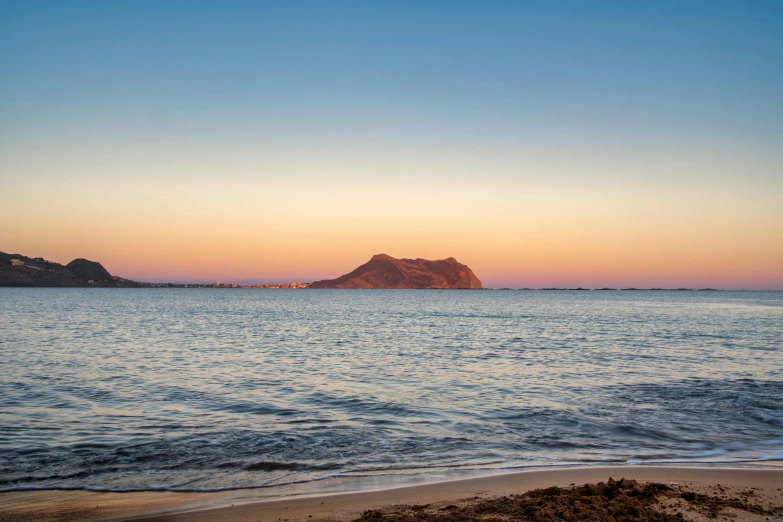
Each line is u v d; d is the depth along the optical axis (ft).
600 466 36.11
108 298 511.81
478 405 55.06
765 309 335.26
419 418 49.73
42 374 73.36
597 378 71.72
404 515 27.14
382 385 66.59
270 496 30.83
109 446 40.63
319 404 55.67
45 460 37.29
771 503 28.66
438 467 36.17
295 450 39.96
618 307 372.38
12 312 242.37
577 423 47.78
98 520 27.22
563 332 154.10
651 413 51.39
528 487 31.89
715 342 122.83
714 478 33.22
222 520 27.07
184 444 41.27
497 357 95.35
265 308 330.95
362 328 170.91
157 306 335.47
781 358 93.61
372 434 44.29
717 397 58.80
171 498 30.50
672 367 82.23
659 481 32.65
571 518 25.85
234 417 50.08
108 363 84.84
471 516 26.73
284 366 83.51
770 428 46.26
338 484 32.86
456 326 181.57
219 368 80.74
